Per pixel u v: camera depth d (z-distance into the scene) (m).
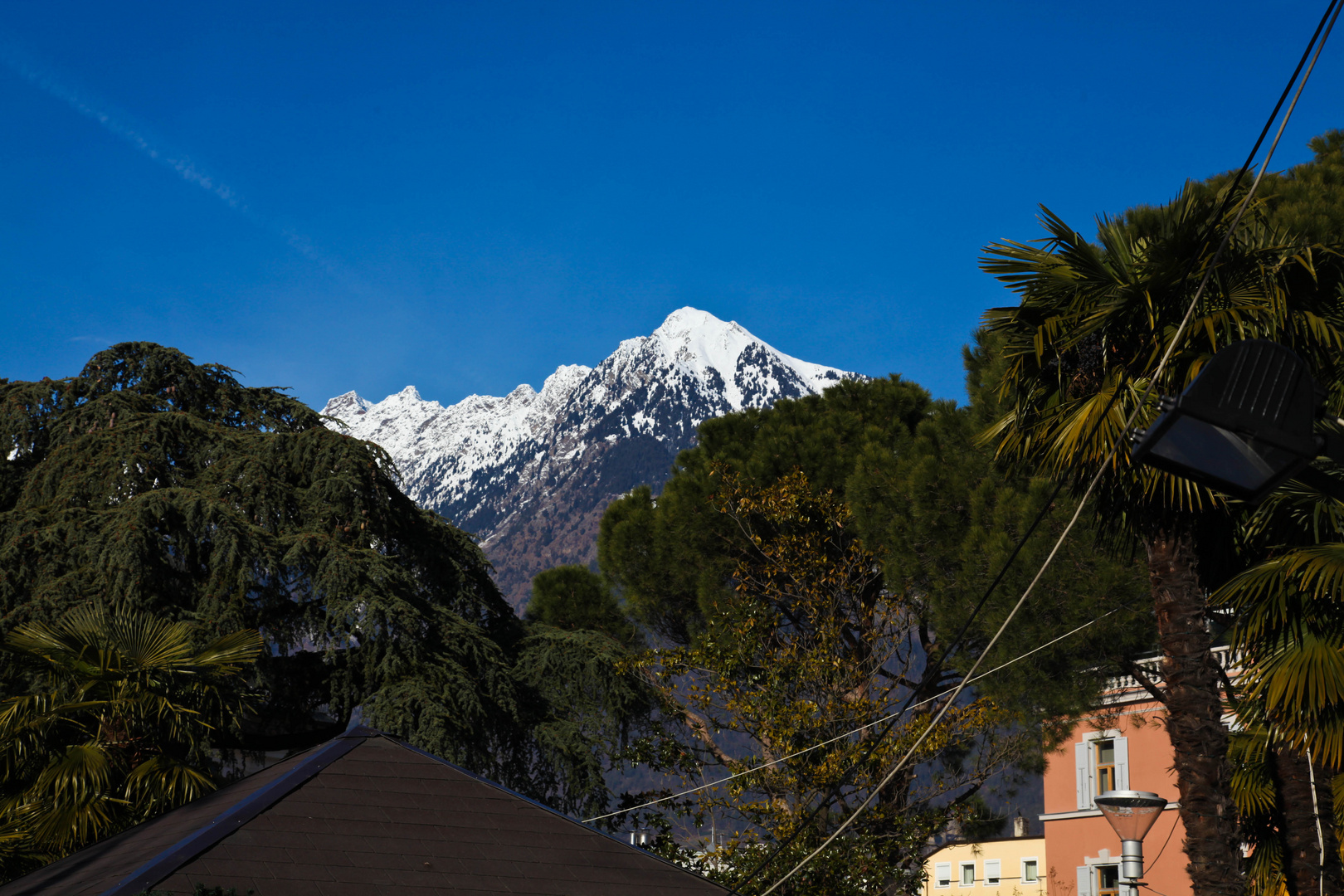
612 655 28.08
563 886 10.09
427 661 24.94
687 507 28.66
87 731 16.61
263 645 23.30
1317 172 21.61
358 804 10.59
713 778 26.58
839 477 28.33
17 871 14.90
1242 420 4.85
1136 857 12.19
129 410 27.58
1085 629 20.80
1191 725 11.45
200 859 9.28
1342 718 10.52
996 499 22.72
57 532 24.03
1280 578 10.66
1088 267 11.98
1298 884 11.61
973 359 26.64
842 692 23.52
